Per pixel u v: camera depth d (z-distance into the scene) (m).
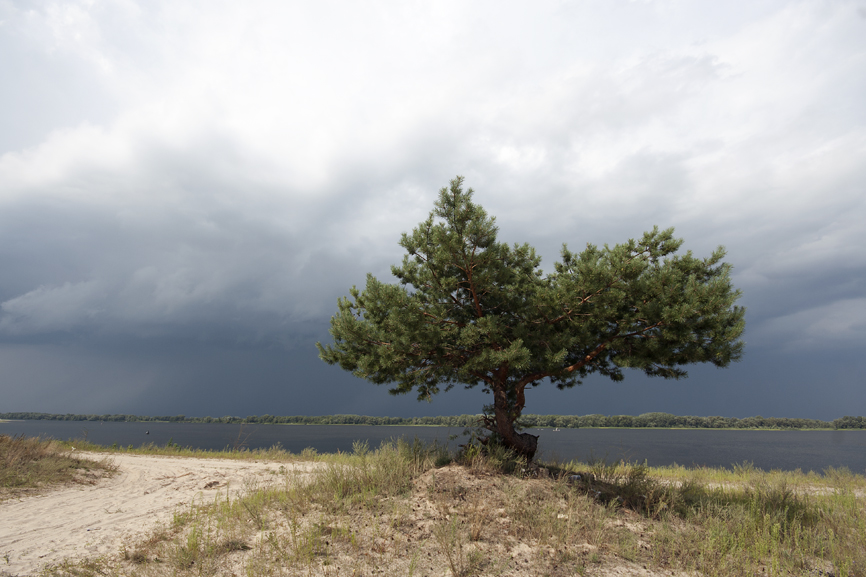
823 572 6.51
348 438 100.69
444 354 11.53
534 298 11.12
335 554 6.61
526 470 10.81
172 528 8.50
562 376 12.88
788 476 17.00
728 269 10.43
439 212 11.02
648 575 6.18
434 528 7.39
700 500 9.86
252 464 19.81
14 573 6.43
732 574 6.21
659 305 10.02
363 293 13.13
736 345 10.16
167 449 27.11
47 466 15.36
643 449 81.69
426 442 12.85
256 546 7.02
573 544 7.11
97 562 6.76
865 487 14.68
